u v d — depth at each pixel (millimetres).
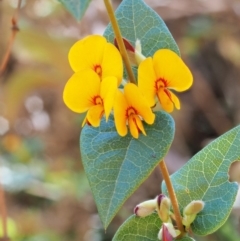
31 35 579
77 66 251
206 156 277
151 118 247
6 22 608
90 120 247
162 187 278
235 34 650
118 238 274
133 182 249
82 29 613
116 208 246
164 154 249
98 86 246
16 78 620
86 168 252
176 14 646
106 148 253
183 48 656
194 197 275
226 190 273
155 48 266
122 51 247
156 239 273
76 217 631
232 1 636
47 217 638
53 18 639
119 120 247
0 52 614
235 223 539
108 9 244
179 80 250
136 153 251
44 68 615
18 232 619
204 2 644
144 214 263
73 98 246
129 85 245
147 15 267
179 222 265
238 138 275
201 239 515
